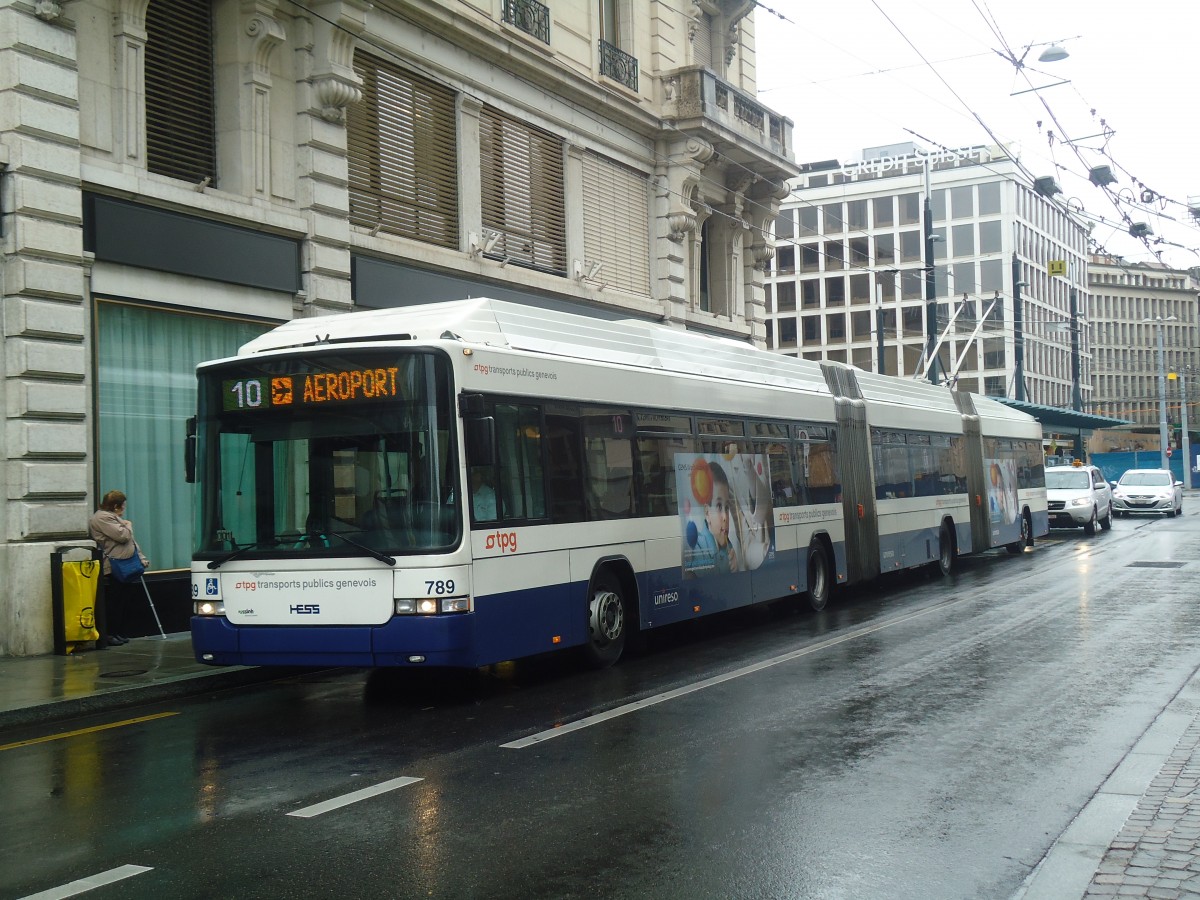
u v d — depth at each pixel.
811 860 5.38
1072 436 53.22
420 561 9.02
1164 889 4.77
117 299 13.64
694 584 12.55
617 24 24.17
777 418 14.90
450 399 9.23
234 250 15.02
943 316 81.31
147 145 14.54
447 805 6.38
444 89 19.28
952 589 17.95
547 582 10.19
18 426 12.47
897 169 83.56
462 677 10.95
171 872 5.35
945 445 21.19
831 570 16.14
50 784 7.14
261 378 9.70
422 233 18.73
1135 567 20.55
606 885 5.08
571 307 22.05
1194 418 128.12
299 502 9.45
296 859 5.50
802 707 8.90
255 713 9.48
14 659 12.03
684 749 7.60
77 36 13.31
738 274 28.20
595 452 11.07
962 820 5.99
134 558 13.09
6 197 12.49
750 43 28.98
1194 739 7.58
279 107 15.96
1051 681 9.83
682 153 24.80
